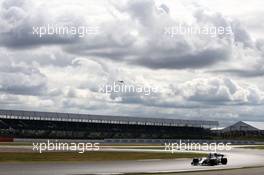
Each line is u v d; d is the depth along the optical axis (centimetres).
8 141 8688
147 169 3544
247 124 13850
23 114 10994
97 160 4597
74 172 3161
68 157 4844
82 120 11681
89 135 11131
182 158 5297
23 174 2953
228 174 3142
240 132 13588
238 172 3344
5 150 5609
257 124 13962
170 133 12431
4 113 10744
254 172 3362
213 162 4172
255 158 5631
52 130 10888
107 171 3294
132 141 10388
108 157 5069
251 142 11794
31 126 10744
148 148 7838
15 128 10438
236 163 4609
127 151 6475
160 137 12081
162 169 3569
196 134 12862
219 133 13438
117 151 6381
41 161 4244
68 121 11456
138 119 12506
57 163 4041
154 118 12825
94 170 3366
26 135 10100
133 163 4275
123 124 12212
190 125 13125
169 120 12950
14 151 5456
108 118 12075
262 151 7775
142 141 10544
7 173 3014
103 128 11706
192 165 4112
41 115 11144
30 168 3441
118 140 10069
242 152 7338
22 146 6981
